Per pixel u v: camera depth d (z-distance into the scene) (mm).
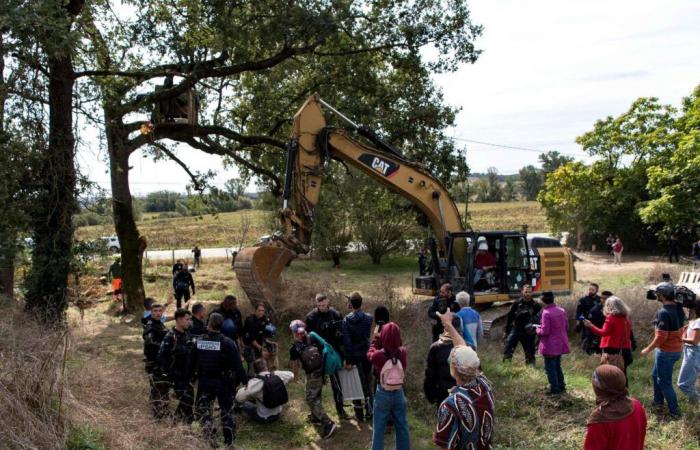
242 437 7320
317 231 29391
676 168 26422
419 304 13508
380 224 29922
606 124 33531
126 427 5859
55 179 12211
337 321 7836
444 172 19000
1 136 10766
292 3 14938
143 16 14352
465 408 4051
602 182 33938
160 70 15406
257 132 19203
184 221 69500
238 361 6555
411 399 8516
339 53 17016
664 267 22375
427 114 18312
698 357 7383
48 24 10008
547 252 15328
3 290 12617
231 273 25297
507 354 10172
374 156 13953
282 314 12336
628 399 3900
